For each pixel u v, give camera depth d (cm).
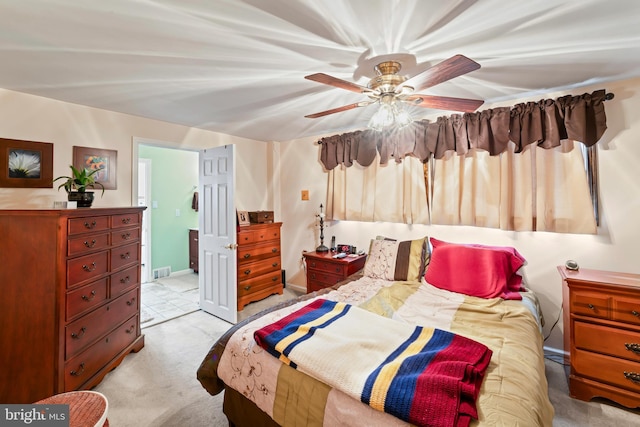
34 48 157
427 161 287
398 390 101
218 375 154
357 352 127
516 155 238
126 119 281
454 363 113
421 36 145
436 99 177
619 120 205
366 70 184
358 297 210
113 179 273
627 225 204
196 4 120
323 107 260
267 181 425
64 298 172
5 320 172
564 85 212
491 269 215
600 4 121
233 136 381
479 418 93
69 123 247
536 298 216
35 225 171
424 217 287
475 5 121
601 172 211
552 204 224
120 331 225
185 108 264
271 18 131
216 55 165
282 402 125
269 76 194
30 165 227
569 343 193
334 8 123
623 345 171
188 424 167
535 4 121
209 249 330
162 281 462
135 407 180
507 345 140
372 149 318
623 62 175
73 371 178
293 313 171
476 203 257
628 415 169
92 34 144
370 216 324
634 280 180
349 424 103
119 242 224
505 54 164
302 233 401
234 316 303
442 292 219
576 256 221
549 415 109
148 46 156
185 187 512
